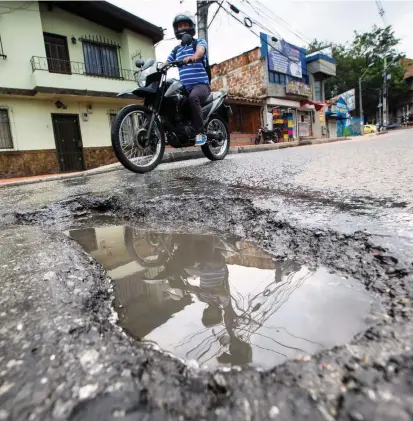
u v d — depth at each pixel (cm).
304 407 55
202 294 115
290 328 87
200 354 78
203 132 396
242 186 261
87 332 83
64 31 1188
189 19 391
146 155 390
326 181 247
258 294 111
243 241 166
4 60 1045
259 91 1770
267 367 70
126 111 345
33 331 83
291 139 1953
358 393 57
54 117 1166
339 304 96
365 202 180
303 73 2066
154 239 182
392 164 293
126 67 1344
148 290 120
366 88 3503
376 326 78
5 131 1071
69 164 1202
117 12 1234
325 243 139
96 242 184
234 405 57
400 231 132
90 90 1192
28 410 58
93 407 58
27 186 476
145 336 89
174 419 55
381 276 106
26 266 130
